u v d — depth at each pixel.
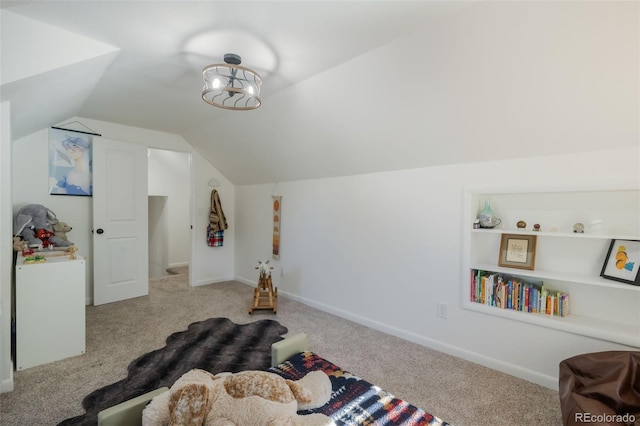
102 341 2.68
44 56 1.72
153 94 2.79
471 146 2.29
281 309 3.60
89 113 3.37
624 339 1.80
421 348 2.64
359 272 3.21
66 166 3.47
